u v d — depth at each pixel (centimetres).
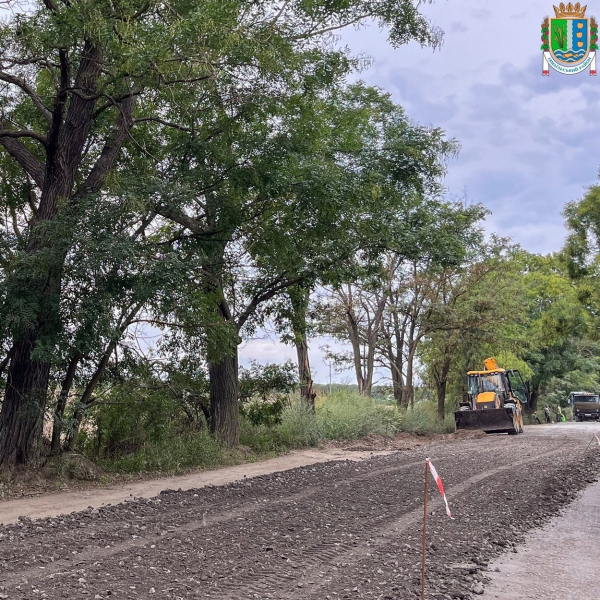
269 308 2122
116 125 1582
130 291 1369
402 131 2241
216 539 805
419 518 963
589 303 3691
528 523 962
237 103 1510
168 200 1399
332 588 606
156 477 1609
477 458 1844
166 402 1778
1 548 761
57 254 1308
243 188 1541
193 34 1272
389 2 1820
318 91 1758
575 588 649
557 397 6969
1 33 1345
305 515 980
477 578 667
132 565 679
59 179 1491
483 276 3569
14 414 1420
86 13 1280
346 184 1728
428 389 4316
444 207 2888
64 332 1344
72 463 1485
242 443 2242
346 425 2823
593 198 3478
